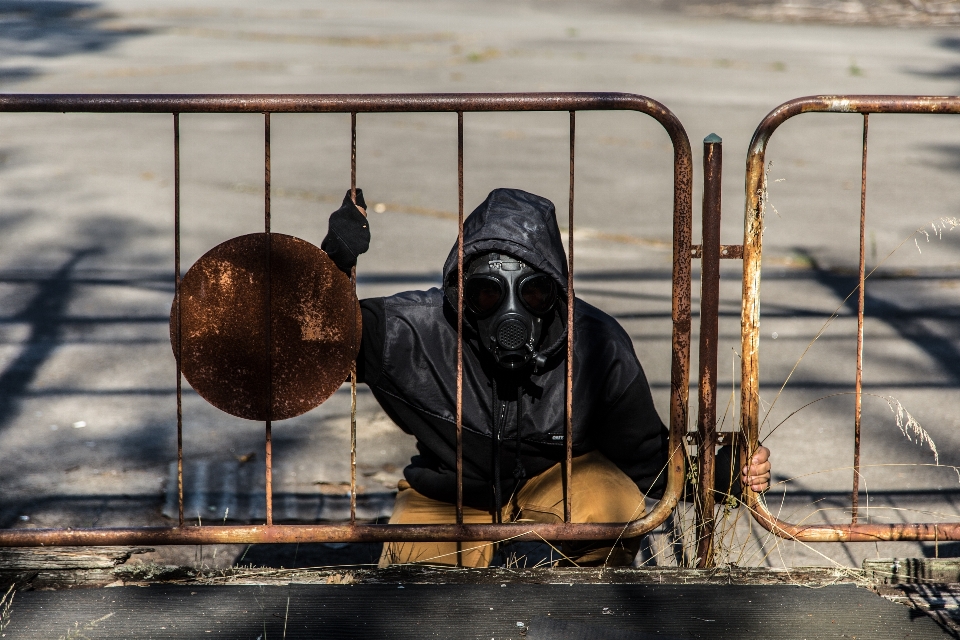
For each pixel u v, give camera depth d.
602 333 7.45
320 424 11.86
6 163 25.75
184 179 24.30
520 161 26.94
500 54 50.62
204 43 52.97
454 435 7.50
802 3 77.69
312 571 7.15
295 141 29.58
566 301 7.20
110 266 17.72
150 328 14.86
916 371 13.44
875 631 6.47
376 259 18.20
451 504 7.97
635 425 7.42
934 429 11.59
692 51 52.56
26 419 11.68
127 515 9.56
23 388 12.58
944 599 6.86
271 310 6.91
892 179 25.19
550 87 39.19
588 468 7.66
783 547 9.06
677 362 7.10
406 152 28.08
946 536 7.31
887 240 19.95
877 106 6.88
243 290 6.86
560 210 21.92
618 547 7.79
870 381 13.08
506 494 7.82
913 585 7.05
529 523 7.22
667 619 6.57
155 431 11.51
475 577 7.08
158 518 9.54
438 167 26.08
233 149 28.16
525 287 6.84
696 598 6.83
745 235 7.00
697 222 21.31
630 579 7.08
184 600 6.74
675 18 73.75
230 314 6.90
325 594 6.84
